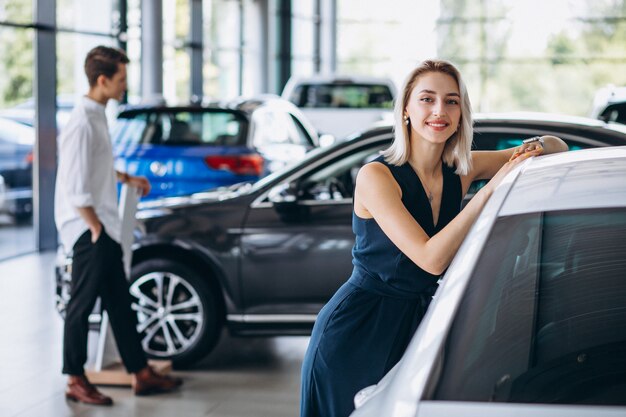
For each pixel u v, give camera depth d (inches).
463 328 77.1
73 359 211.6
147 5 569.9
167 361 236.5
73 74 492.1
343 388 119.1
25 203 450.9
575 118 228.2
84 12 503.5
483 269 82.8
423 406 69.2
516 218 87.3
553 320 82.2
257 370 239.6
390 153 114.7
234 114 394.6
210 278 238.4
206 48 756.0
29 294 345.7
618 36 1089.4
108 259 209.6
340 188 231.3
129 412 205.5
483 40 1117.1
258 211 233.1
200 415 203.3
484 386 73.4
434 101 111.6
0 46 438.3
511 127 220.2
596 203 86.2
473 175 121.3
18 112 448.5
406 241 105.9
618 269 84.8
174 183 380.5
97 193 207.2
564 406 67.4
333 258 228.1
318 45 1085.8
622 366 79.7
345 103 647.8
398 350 117.3
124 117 394.9
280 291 231.1
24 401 214.2
